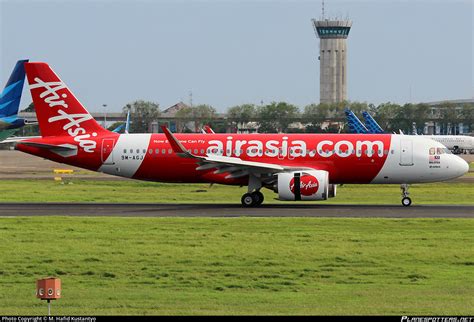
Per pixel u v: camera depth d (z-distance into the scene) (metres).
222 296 95.94
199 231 145.12
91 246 128.75
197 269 111.62
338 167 192.38
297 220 160.38
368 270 111.19
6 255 121.12
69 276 107.94
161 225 153.12
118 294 96.88
